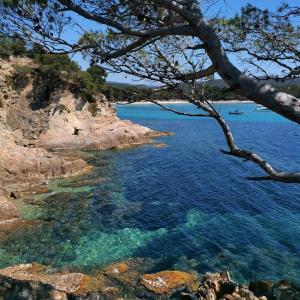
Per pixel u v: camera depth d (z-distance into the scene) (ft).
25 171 107.96
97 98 191.83
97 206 89.30
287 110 16.56
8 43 21.94
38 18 21.09
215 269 58.85
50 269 59.21
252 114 338.13
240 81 17.21
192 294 49.03
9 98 156.46
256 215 81.46
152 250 65.57
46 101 170.71
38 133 168.04
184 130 231.91
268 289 50.34
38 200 93.20
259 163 19.02
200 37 17.89
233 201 90.94
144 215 82.79
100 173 122.42
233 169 124.77
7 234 71.77
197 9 17.78
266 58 25.58
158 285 53.47
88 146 170.91
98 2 20.57
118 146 171.42
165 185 106.93
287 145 170.71
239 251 64.28
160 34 18.75
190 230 73.82
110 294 51.83
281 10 25.34
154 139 193.98
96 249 66.23
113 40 22.45
